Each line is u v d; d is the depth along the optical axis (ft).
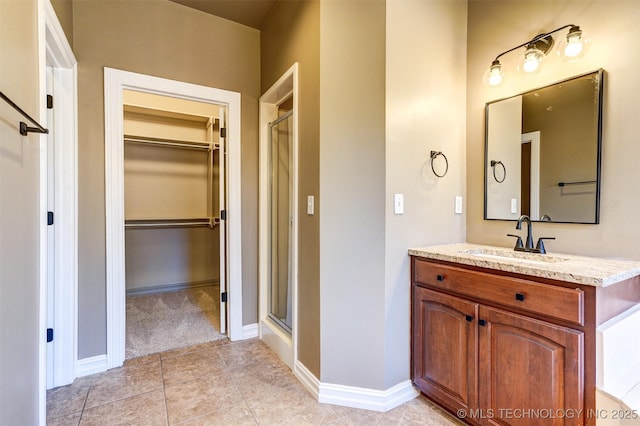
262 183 8.82
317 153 6.13
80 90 6.72
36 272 4.36
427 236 6.14
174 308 11.07
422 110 6.01
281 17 7.63
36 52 4.42
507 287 4.38
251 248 8.89
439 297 5.34
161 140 12.35
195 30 8.04
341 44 5.83
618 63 4.82
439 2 6.29
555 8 5.50
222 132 8.89
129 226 12.48
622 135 4.78
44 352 4.56
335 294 5.88
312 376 6.19
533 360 4.10
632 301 4.27
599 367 3.56
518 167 6.03
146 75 7.41
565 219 5.41
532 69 5.54
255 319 8.95
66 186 6.42
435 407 5.63
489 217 6.47
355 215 5.73
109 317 6.99
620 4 4.79
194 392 6.14
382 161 5.50
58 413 5.47
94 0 6.87
